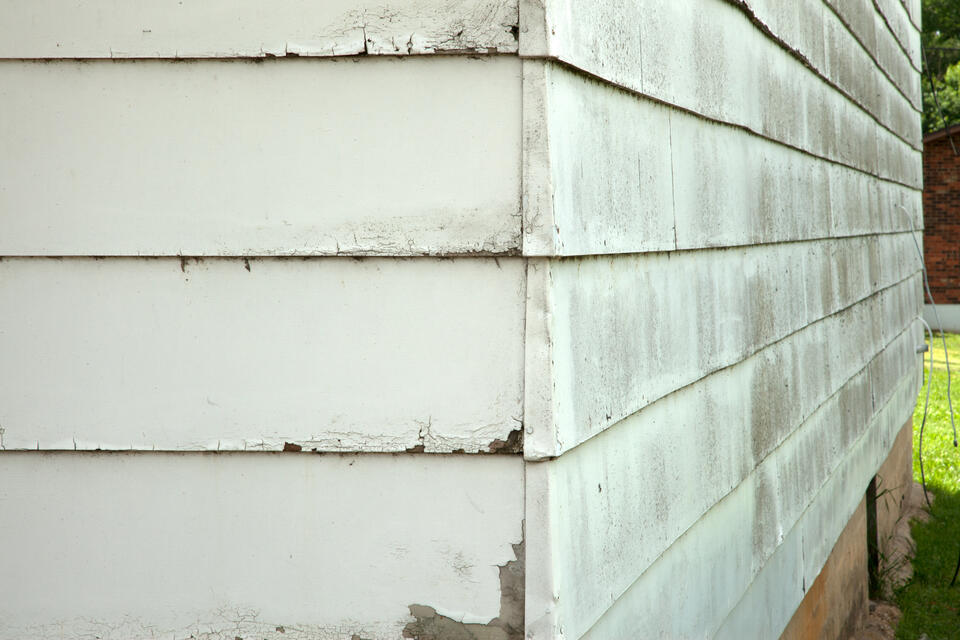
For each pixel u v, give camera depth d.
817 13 3.84
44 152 1.55
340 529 1.53
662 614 1.99
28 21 1.54
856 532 5.02
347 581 1.53
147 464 1.56
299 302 1.53
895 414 6.45
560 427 1.47
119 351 1.55
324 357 1.53
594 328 1.64
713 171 2.44
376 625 1.53
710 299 2.39
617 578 1.72
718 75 2.48
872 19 5.34
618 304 1.77
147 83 1.54
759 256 2.93
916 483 8.48
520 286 1.48
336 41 1.50
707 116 2.36
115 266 1.55
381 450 1.51
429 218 1.49
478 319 1.49
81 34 1.53
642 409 1.89
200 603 1.55
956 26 31.36
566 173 1.51
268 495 1.54
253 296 1.54
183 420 1.55
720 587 2.43
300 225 1.52
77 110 1.54
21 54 1.54
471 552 1.50
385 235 1.50
